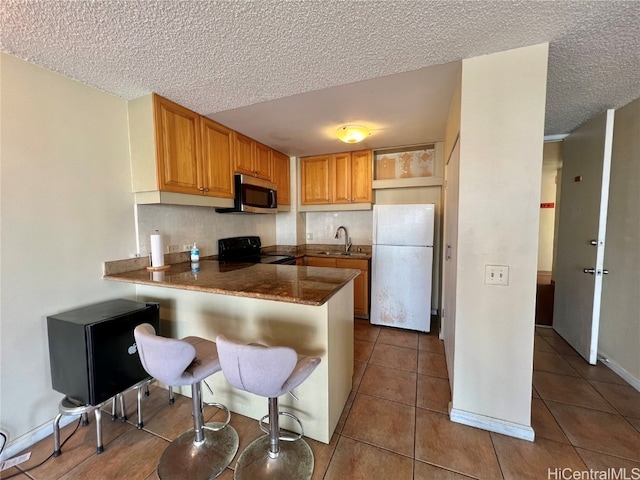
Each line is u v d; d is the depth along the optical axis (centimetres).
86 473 139
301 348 160
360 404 187
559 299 294
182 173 219
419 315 308
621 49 145
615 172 226
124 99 204
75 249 179
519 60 144
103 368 151
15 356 153
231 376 122
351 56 151
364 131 262
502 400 161
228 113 233
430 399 192
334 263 358
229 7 115
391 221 314
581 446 151
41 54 148
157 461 146
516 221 152
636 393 195
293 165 392
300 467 139
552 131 281
